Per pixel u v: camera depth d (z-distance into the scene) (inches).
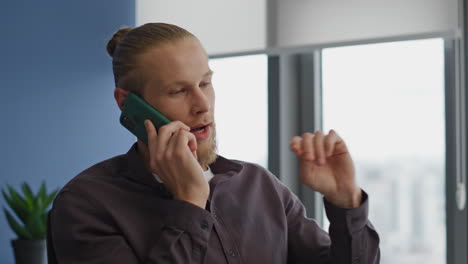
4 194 99.7
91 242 43.6
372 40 99.0
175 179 42.4
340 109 108.5
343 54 108.0
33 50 114.6
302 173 43.9
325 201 45.6
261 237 47.9
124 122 46.3
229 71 116.6
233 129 116.1
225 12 114.0
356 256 45.7
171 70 44.1
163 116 44.4
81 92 121.5
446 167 98.3
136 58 45.5
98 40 125.0
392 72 102.6
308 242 51.4
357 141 106.2
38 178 114.2
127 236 44.1
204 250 42.1
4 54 110.7
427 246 100.6
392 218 103.0
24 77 113.0
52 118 116.6
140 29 46.8
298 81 114.3
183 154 41.7
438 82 98.8
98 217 44.6
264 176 52.6
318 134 43.0
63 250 44.5
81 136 120.9
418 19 95.3
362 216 45.2
